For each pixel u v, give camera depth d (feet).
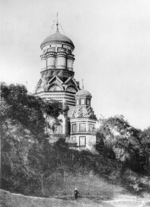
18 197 132.67
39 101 188.65
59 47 289.33
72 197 156.66
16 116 164.55
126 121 220.02
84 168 190.70
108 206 149.48
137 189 181.27
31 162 167.22
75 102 276.00
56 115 206.80
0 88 160.97
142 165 209.26
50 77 280.10
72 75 288.92
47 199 143.33
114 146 209.77
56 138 208.13
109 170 196.85
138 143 211.61
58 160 183.93
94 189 172.86
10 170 151.12
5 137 154.51
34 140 177.78
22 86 174.29
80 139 250.78
